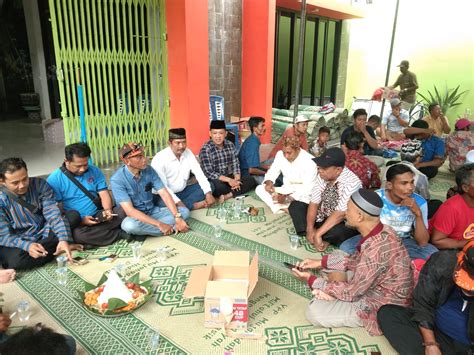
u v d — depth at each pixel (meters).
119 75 5.97
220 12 6.91
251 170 5.00
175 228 3.72
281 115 8.05
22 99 9.54
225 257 2.70
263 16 6.99
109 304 2.43
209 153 4.65
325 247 3.43
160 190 3.74
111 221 3.54
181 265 3.15
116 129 5.85
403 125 7.54
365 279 2.23
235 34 7.29
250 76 7.47
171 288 2.83
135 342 2.29
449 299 1.96
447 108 9.75
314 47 9.72
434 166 5.30
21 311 2.47
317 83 10.23
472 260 1.72
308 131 7.25
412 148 4.98
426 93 10.42
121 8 5.58
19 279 2.95
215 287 2.40
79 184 3.45
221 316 2.37
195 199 4.38
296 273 2.67
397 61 10.60
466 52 9.67
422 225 2.93
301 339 2.32
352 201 2.25
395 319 2.15
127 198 3.48
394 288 2.24
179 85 6.00
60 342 1.53
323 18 9.67
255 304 2.65
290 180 4.32
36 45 8.82
